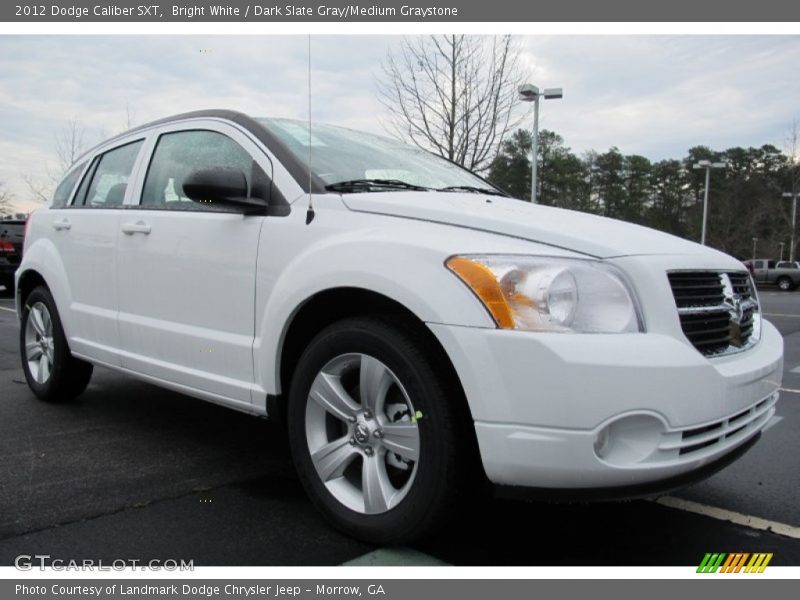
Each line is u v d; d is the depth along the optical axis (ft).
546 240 7.80
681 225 241.76
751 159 253.85
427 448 7.54
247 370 9.64
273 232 9.38
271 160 10.01
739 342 8.67
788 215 161.68
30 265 14.92
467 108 42.06
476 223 8.13
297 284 8.70
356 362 8.43
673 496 10.53
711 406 7.36
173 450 11.97
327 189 9.45
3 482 10.21
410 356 7.64
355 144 11.76
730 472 11.81
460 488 7.52
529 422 6.89
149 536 8.48
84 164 14.74
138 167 12.55
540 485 7.04
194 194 9.28
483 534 8.84
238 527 8.78
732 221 180.14
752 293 9.81
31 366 15.47
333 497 8.56
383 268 7.80
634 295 7.54
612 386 6.79
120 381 17.66
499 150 43.65
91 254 12.92
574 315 7.11
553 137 221.05
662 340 7.30
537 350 6.85
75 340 13.53
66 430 13.08
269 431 13.29
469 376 7.09
